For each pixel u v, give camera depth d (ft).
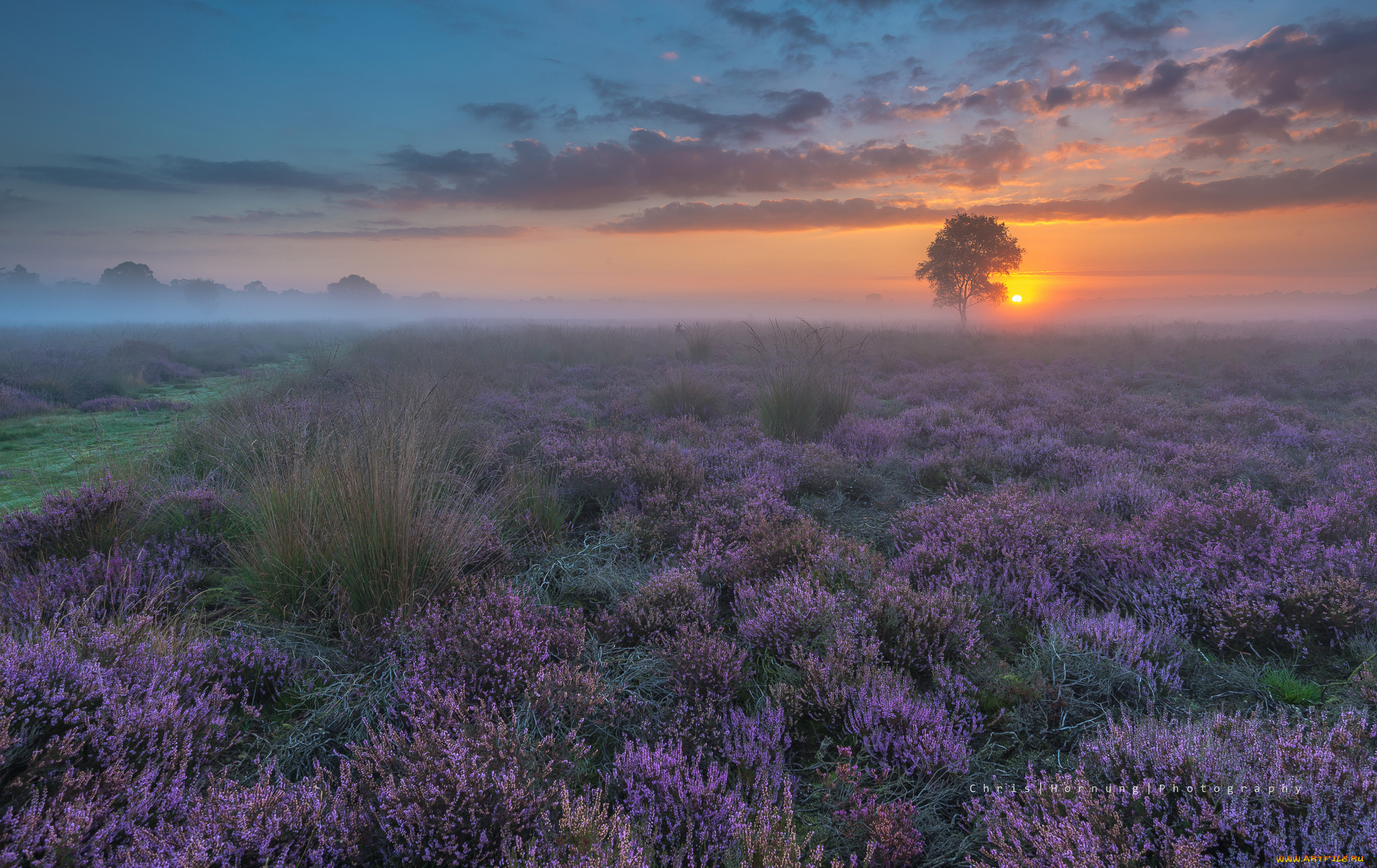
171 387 50.11
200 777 7.48
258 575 12.08
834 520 18.99
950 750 8.07
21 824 5.75
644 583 13.99
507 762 7.39
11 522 12.87
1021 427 28.94
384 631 10.81
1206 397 40.29
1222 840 6.31
